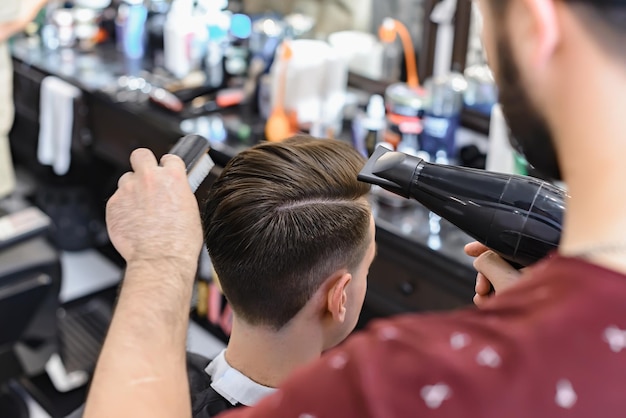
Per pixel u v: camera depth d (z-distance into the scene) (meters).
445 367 0.47
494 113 2.02
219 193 1.07
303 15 2.67
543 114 0.51
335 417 0.48
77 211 3.19
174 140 2.50
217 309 2.61
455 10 2.29
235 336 1.09
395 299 2.03
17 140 3.24
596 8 0.46
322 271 1.04
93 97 2.75
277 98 2.43
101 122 2.77
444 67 2.38
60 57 3.03
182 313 0.73
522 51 0.51
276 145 1.11
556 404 0.45
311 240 1.03
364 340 0.51
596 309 0.46
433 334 0.49
